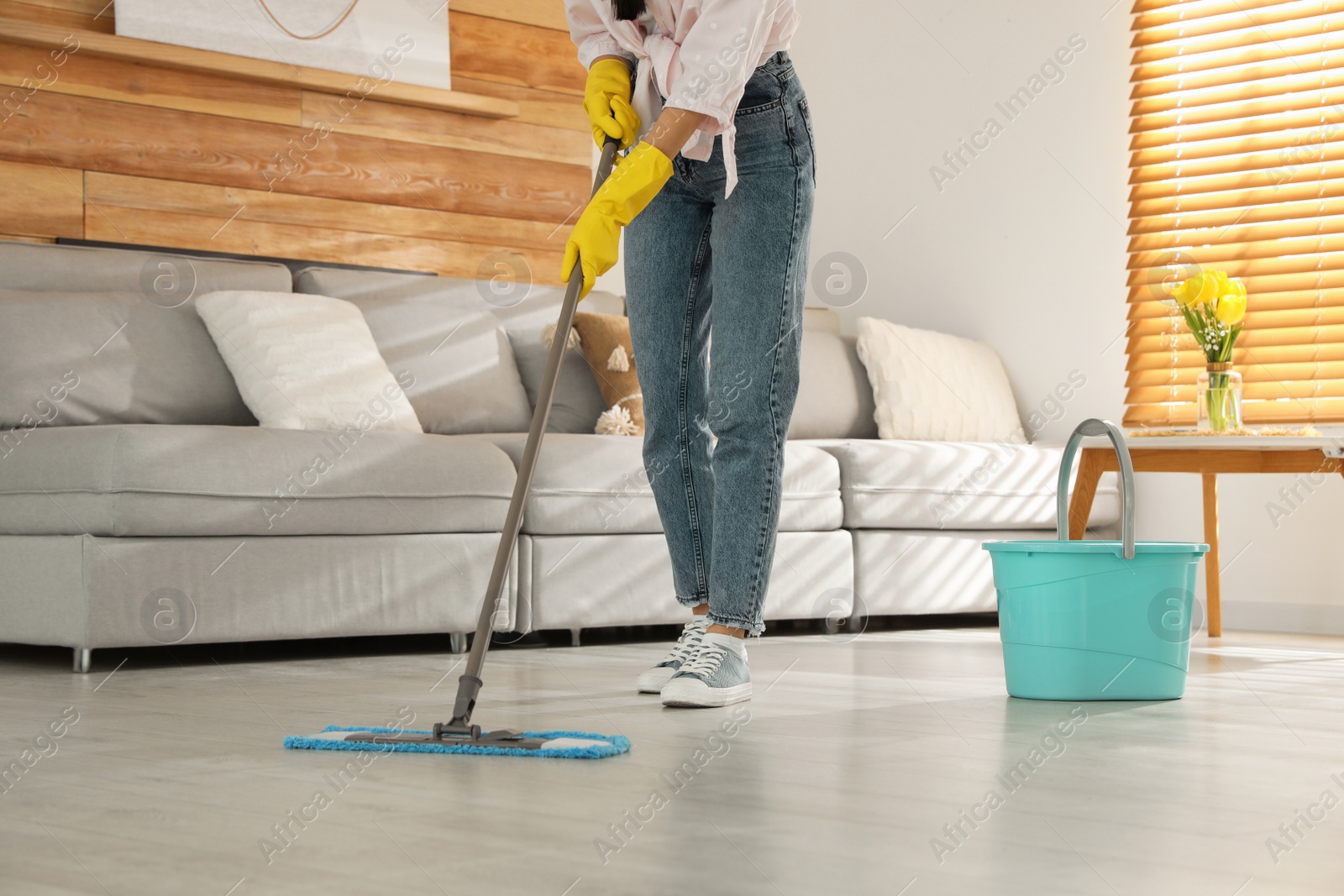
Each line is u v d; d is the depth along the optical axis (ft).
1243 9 12.43
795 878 2.87
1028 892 2.77
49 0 10.93
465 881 2.85
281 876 2.90
